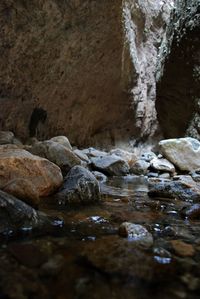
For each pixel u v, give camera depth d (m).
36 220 1.57
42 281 1.00
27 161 2.22
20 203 1.56
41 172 2.27
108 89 5.62
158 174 4.68
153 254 1.27
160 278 1.07
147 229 1.66
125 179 3.94
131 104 6.50
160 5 7.07
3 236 1.37
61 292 0.94
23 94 3.94
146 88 7.09
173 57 5.88
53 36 3.90
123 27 4.95
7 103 3.75
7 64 3.54
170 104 6.58
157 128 7.58
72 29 4.08
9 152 2.35
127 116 6.60
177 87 6.15
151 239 1.46
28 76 3.88
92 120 5.71
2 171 2.09
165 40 6.70
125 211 2.06
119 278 1.05
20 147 3.44
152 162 4.90
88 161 4.31
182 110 6.32
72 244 1.33
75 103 5.00
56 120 4.73
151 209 2.18
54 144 3.33
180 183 2.83
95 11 4.14
